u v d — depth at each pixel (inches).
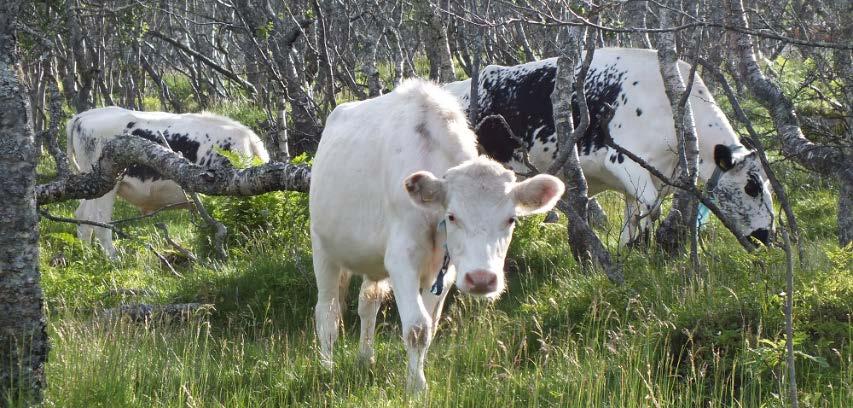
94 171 264.5
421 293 242.8
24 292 197.2
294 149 507.2
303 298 335.0
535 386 204.1
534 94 382.9
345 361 250.1
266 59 457.4
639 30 241.0
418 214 220.5
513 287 327.9
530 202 210.5
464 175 209.0
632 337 237.3
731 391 206.2
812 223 402.6
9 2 193.0
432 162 226.7
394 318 315.3
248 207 400.5
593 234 285.1
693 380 219.9
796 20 317.4
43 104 733.9
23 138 195.9
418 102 236.7
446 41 466.6
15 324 196.5
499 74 396.5
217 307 331.0
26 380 198.1
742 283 260.7
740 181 341.1
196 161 475.5
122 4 633.0
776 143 380.8
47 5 498.6
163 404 210.5
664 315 251.1
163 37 644.1
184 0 810.8
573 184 316.5
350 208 245.4
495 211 206.4
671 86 307.1
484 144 397.4
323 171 257.8
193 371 226.7
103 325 266.5
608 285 278.8
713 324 238.2
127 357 238.5
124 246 430.3
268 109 528.4
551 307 278.7
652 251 323.6
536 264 348.8
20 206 195.9
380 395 213.8
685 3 417.4
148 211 478.3
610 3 267.4
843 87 299.4
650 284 280.4
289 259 356.2
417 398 207.2
